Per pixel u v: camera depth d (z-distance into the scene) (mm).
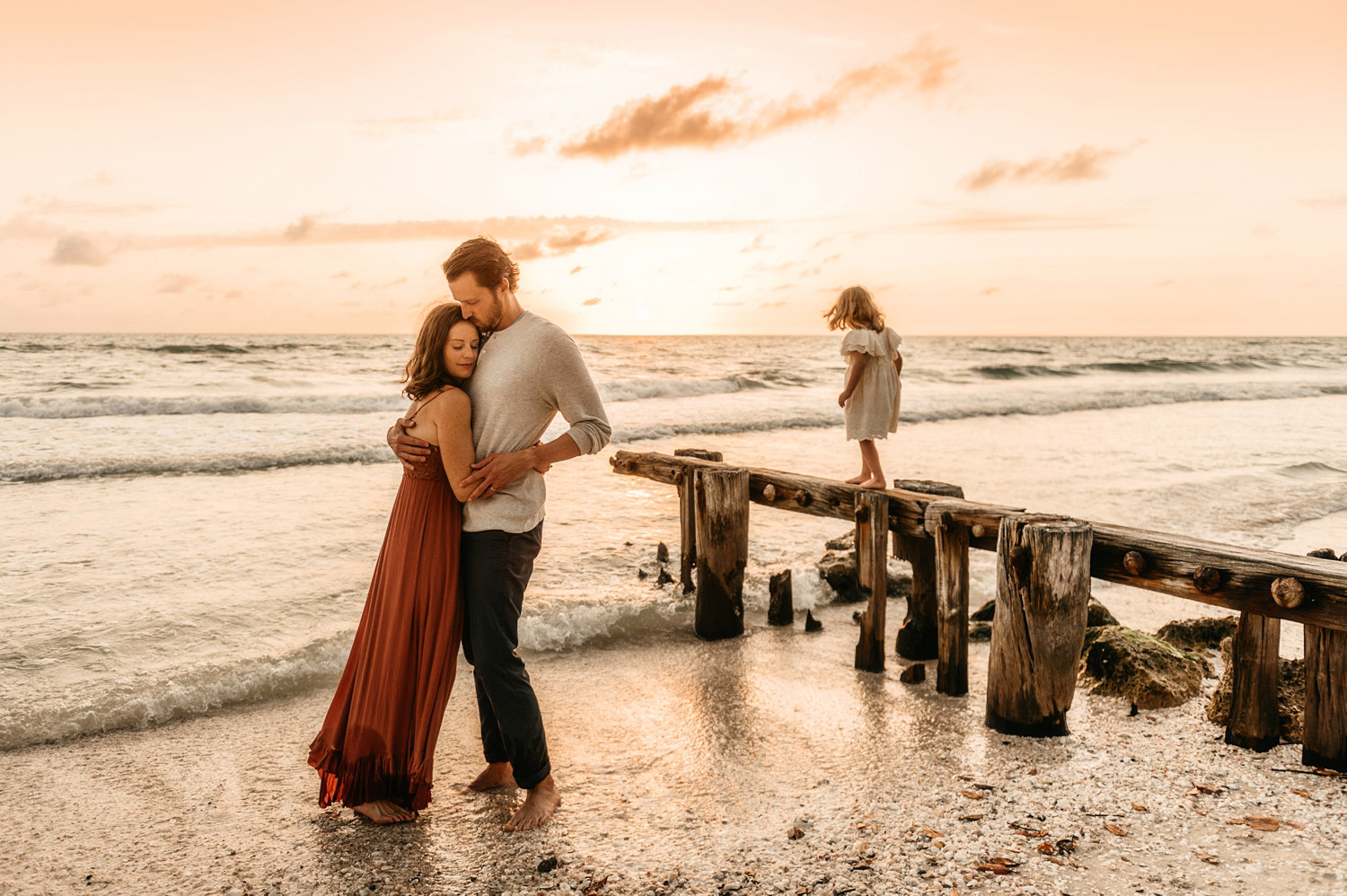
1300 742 3467
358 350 39125
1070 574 3576
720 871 2631
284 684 4488
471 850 2799
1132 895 2436
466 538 2922
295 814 3092
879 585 4723
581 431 2963
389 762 2877
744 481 5375
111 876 2650
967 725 3895
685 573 6188
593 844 2826
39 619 5281
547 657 5012
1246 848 2693
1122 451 13906
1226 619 5031
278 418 16484
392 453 12352
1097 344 96500
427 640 2881
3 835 2924
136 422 15406
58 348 34500
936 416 20297
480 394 2865
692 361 41125
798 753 3580
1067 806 3014
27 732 3822
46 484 9781
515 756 2971
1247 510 9305
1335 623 2982
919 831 2855
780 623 5777
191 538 7387
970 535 4262
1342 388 32281
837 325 6477
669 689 4461
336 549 7102
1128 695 4156
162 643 4938
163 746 3742
